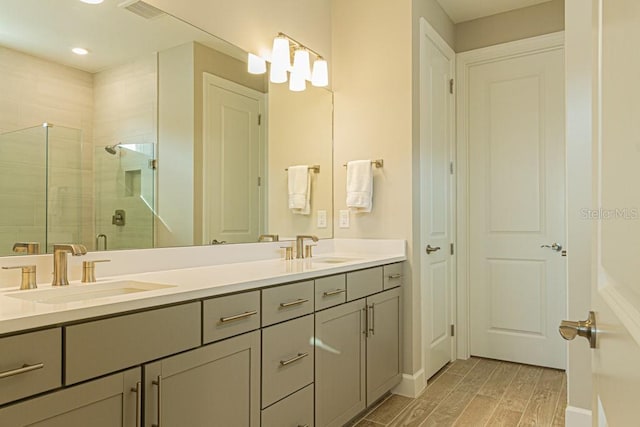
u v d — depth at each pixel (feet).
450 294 11.03
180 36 6.62
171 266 6.31
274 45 8.23
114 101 5.70
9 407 3.08
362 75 9.66
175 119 6.51
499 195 11.01
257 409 5.21
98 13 5.58
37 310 3.37
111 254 5.57
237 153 7.57
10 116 4.70
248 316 5.10
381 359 8.05
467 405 8.32
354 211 9.67
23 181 4.77
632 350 1.43
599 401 2.24
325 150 9.75
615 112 1.71
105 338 3.67
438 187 10.41
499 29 10.98
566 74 7.19
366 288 7.60
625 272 1.54
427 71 9.82
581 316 6.97
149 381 4.00
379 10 9.47
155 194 6.17
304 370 6.02
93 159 5.43
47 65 5.04
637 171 1.33
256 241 7.90
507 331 10.89
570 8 7.15
